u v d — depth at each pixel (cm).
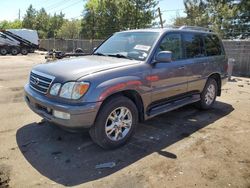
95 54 556
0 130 507
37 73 447
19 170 371
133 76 443
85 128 399
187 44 579
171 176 367
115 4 4012
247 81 1209
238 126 568
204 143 476
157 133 516
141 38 526
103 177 361
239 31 2573
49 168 379
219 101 780
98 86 396
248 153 441
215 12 2894
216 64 666
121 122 440
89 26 4397
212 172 380
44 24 7450
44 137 479
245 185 351
